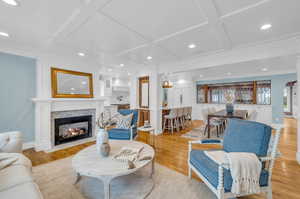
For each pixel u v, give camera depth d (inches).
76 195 67.0
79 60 150.7
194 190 70.9
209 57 136.9
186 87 310.3
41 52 124.0
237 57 120.3
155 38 99.3
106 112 233.5
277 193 68.4
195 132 193.9
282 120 216.5
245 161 52.9
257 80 239.8
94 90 164.4
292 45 97.0
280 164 97.4
